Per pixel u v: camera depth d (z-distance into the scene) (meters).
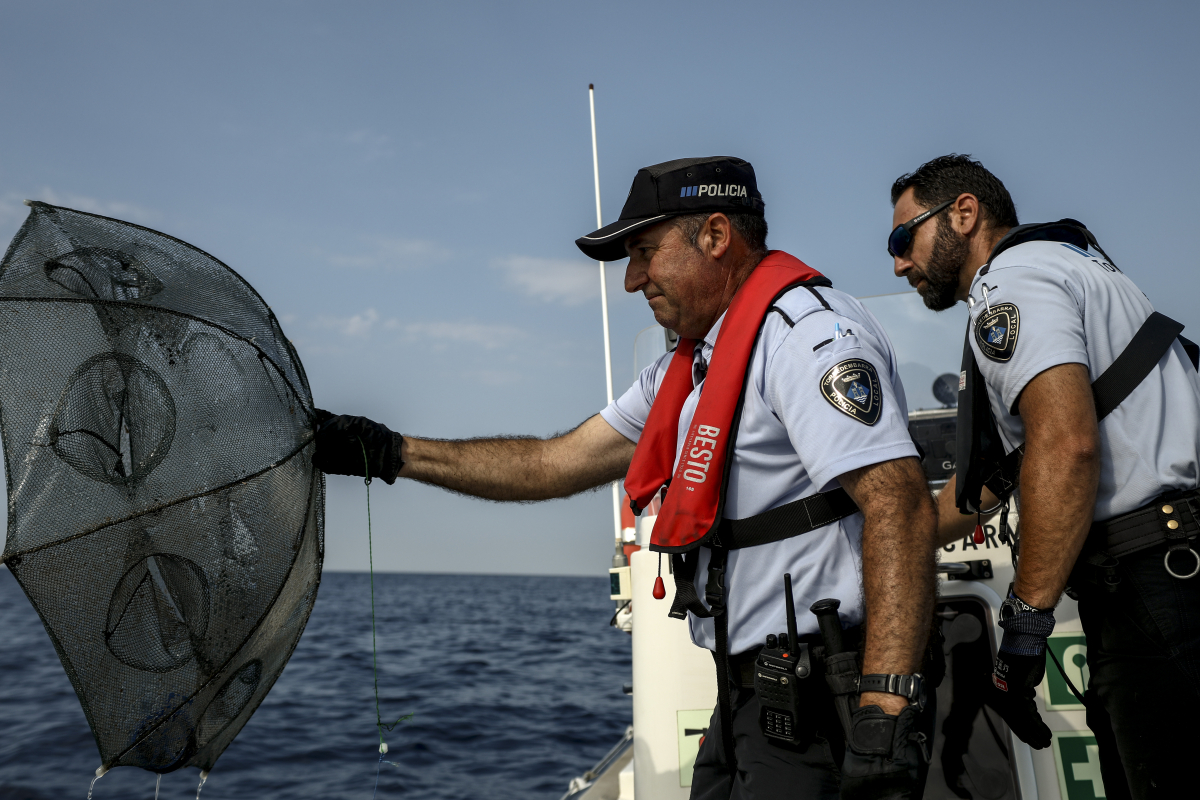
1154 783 1.52
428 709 12.09
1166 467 1.54
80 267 1.46
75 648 1.37
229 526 1.49
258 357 1.56
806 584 1.43
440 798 7.25
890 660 1.25
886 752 1.20
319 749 9.26
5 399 1.36
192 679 1.48
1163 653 1.50
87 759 8.59
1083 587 1.61
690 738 2.32
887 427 1.33
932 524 1.32
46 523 1.35
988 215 1.88
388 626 31.70
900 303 2.65
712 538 1.52
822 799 1.38
